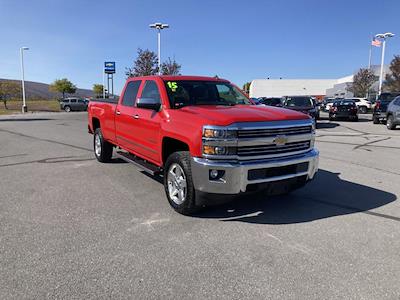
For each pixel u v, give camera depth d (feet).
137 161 21.66
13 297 9.99
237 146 14.29
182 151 16.37
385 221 15.60
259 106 18.24
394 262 11.99
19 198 19.01
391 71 152.97
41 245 13.25
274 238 13.88
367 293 10.19
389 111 58.59
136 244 13.35
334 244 13.33
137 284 10.67
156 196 19.39
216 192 14.40
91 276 11.10
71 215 16.43
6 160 29.94
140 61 122.31
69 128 62.64
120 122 23.34
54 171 25.52
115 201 18.52
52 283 10.70
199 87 19.57
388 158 30.71
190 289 10.41
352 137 47.44
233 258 12.27
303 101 68.44
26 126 67.31
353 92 196.75
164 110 17.75
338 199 18.70
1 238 13.87
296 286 10.55
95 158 30.78
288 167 15.42
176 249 12.95
